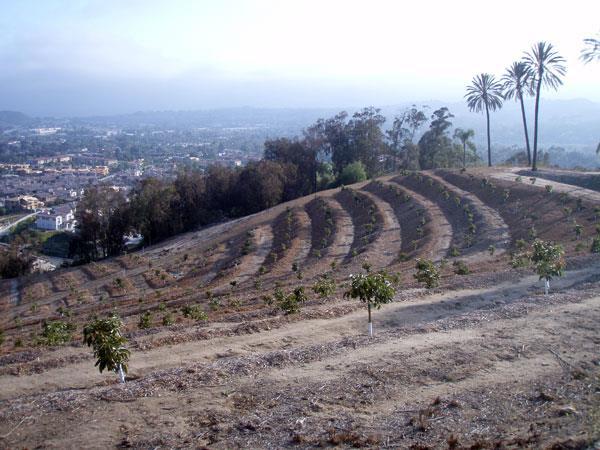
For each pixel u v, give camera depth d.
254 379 12.82
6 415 11.57
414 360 13.31
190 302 30.78
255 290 31.53
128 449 9.73
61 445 10.07
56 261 81.50
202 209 71.62
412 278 25.83
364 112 88.56
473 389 11.41
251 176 71.88
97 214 66.81
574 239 30.47
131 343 17.05
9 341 25.84
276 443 9.55
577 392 10.78
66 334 20.98
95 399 12.16
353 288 15.93
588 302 17.47
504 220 38.97
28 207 143.12
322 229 47.69
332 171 86.06
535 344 13.88
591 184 45.00
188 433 10.20
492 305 18.56
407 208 47.72
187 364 14.78
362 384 12.05
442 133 86.69
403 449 9.02
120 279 44.50
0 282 51.78
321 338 16.59
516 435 9.12
